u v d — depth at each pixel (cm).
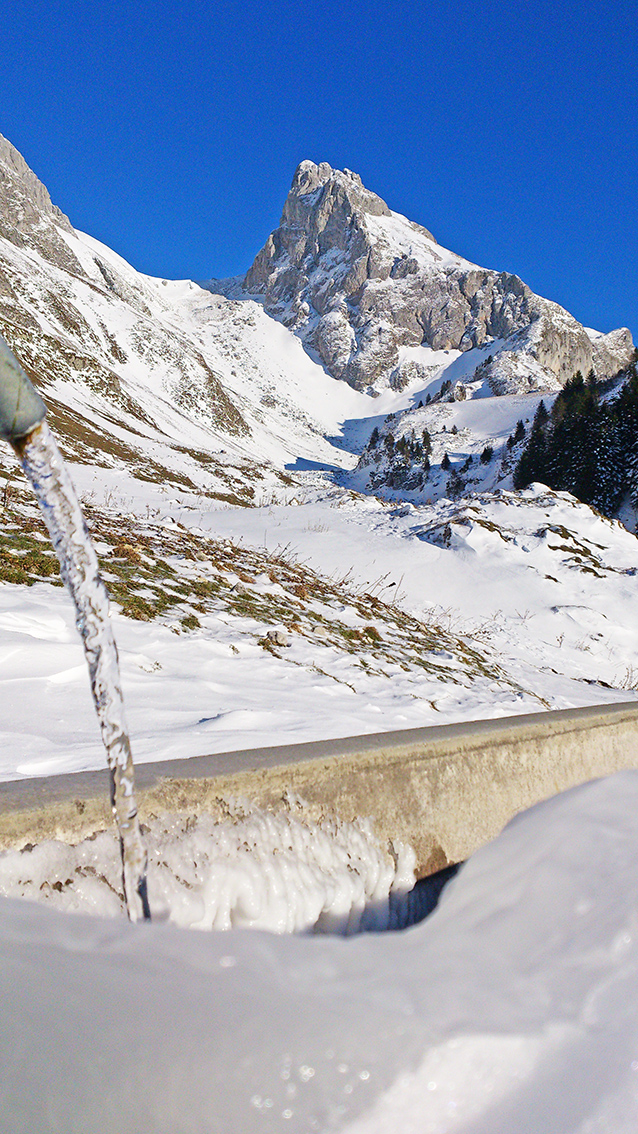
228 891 124
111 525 856
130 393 7169
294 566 976
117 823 80
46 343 6203
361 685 451
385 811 170
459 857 186
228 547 955
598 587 1242
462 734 198
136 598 502
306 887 138
